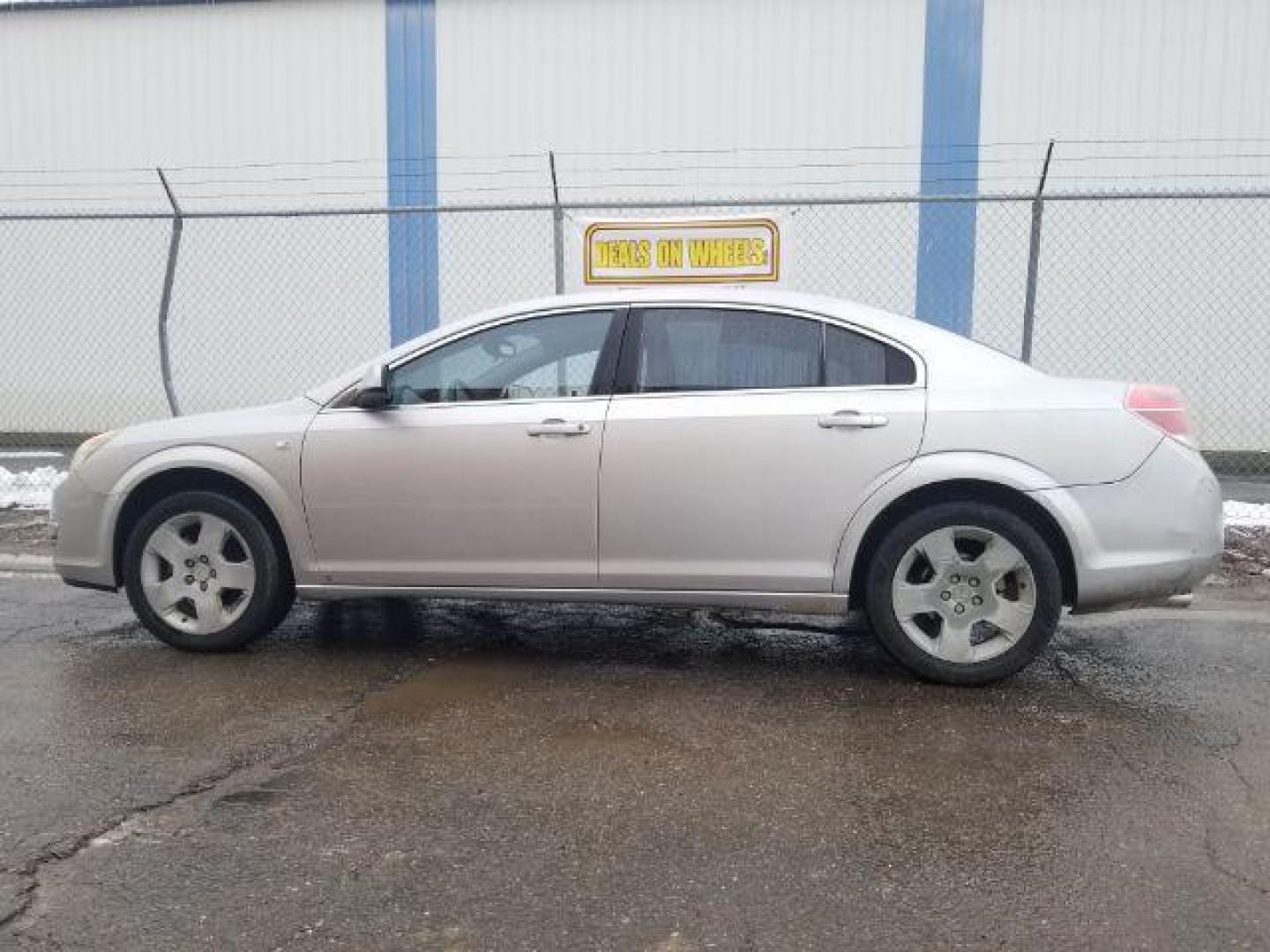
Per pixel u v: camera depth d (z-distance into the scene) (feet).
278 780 11.80
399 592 16.02
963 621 14.78
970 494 14.73
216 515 16.25
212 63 44.78
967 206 40.70
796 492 14.74
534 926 8.86
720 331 15.40
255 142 44.73
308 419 16.06
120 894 9.30
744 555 14.96
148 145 45.44
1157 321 39.81
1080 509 14.19
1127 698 14.64
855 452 14.58
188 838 10.37
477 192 43.52
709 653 16.72
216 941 8.59
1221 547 14.75
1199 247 39.50
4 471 32.68
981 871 9.78
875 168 41.24
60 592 20.98
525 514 15.37
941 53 40.60
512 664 16.16
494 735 13.19
